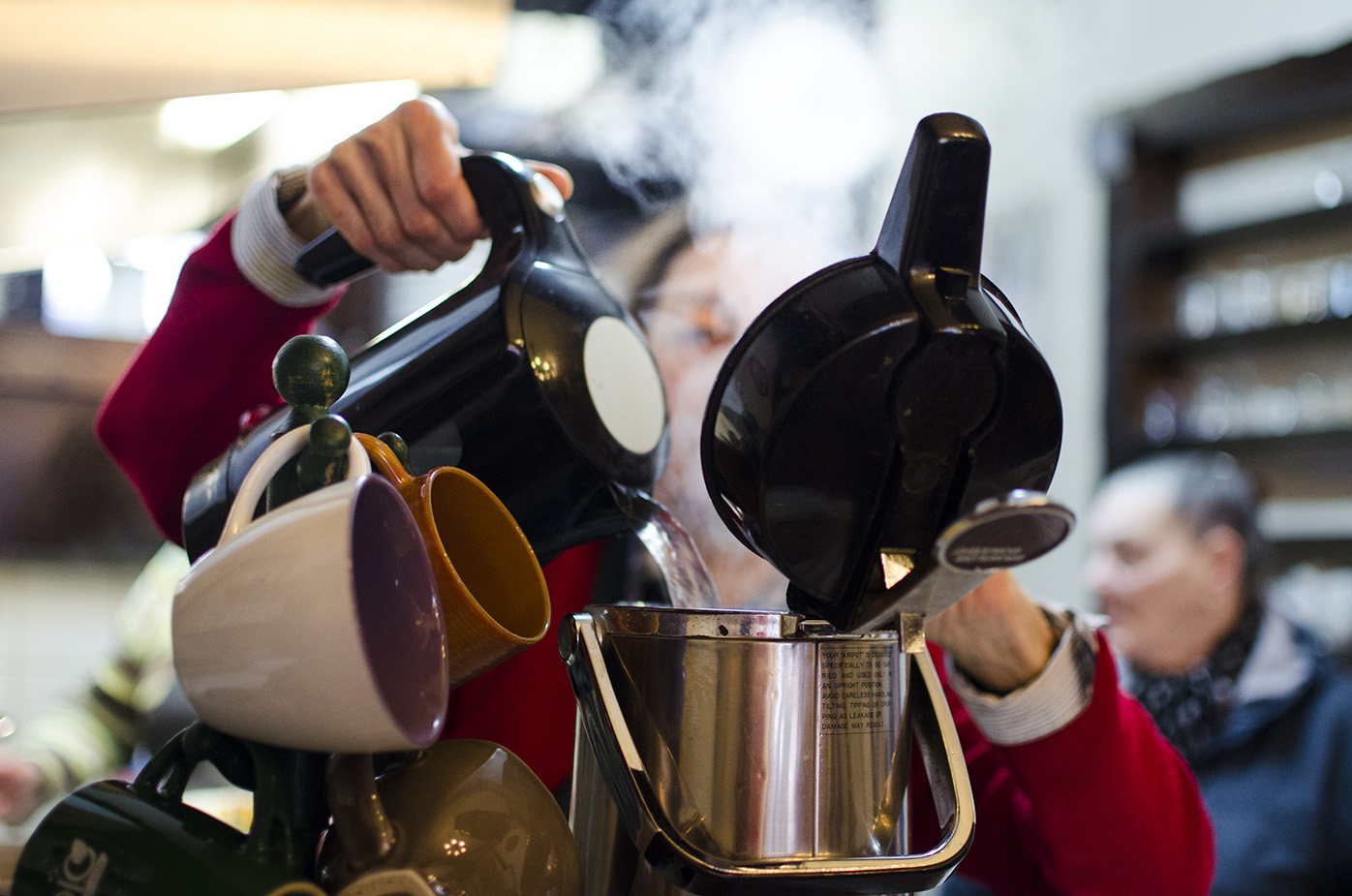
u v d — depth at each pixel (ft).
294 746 1.06
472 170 1.69
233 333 2.18
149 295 8.14
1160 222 9.47
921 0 7.88
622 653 1.30
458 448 1.47
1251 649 6.16
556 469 1.48
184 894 1.03
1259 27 8.63
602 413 1.49
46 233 4.04
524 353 1.45
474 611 1.16
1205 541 6.32
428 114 1.75
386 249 1.83
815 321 1.15
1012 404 1.18
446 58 2.64
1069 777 1.83
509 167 1.66
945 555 1.04
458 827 1.13
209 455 2.28
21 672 8.43
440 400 1.47
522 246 1.60
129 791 1.15
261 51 2.51
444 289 4.59
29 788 5.22
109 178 3.89
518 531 1.31
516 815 1.18
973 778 2.32
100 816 1.12
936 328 1.11
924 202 1.13
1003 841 2.26
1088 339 9.77
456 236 1.74
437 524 1.29
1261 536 6.44
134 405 2.23
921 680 1.46
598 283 1.65
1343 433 8.32
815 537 1.19
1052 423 1.21
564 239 1.65
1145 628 6.41
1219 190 9.38
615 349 1.56
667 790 1.24
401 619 1.06
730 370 1.19
